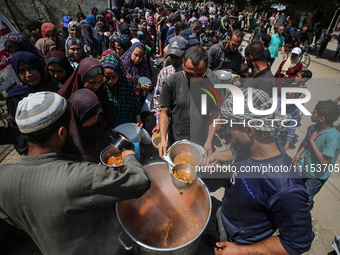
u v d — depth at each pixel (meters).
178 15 5.90
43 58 2.70
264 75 2.24
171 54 2.46
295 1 12.09
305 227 0.93
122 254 1.62
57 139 1.00
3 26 3.12
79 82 2.01
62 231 1.00
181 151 1.91
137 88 2.88
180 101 1.94
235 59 3.46
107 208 1.33
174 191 2.02
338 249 1.95
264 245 1.09
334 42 13.76
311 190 1.95
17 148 2.04
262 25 7.86
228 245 1.27
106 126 2.15
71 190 0.92
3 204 0.97
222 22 10.67
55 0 7.71
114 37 3.75
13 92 2.03
